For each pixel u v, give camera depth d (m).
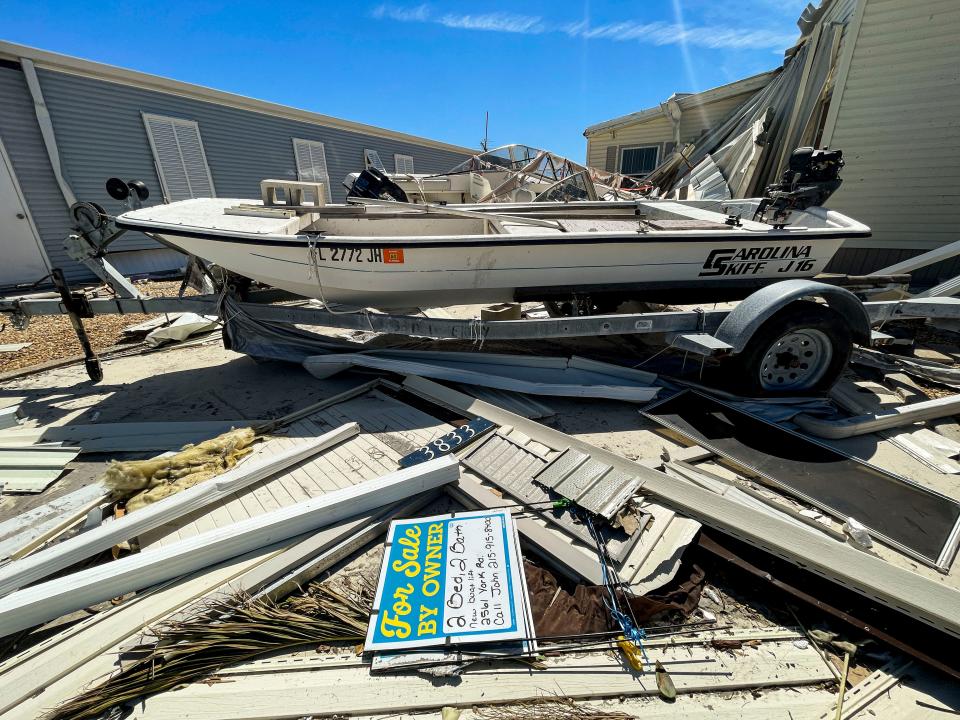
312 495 2.04
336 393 3.19
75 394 3.22
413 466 2.08
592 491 1.88
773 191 3.68
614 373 3.19
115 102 7.92
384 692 1.26
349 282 3.07
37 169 7.20
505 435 2.44
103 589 1.47
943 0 4.83
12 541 1.78
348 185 6.98
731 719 1.19
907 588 1.39
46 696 1.24
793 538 1.60
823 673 1.33
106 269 3.29
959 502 1.94
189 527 1.85
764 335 2.63
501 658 1.33
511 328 2.95
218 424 2.70
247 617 1.43
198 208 3.32
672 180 9.85
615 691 1.26
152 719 1.20
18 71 6.78
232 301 3.28
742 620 1.51
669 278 3.34
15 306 3.21
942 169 5.35
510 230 3.27
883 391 3.17
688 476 2.14
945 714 1.21
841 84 5.57
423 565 1.60
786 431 2.52
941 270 5.67
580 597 1.50
